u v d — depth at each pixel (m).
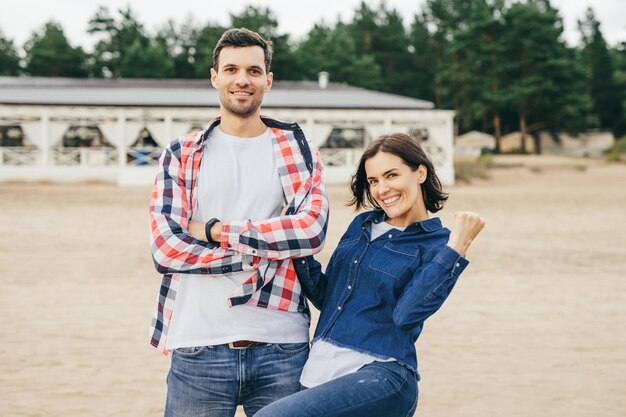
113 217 16.98
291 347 2.80
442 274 2.54
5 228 14.63
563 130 72.69
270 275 2.73
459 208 20.47
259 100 2.80
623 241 13.98
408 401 2.59
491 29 73.31
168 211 2.73
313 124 30.88
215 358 2.73
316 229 2.72
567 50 72.06
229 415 2.79
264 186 2.82
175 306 2.78
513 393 5.20
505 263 11.29
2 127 34.25
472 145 72.81
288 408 2.41
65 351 6.23
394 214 2.78
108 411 4.76
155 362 5.95
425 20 102.62
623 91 84.19
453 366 5.88
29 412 4.72
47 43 86.25
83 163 30.80
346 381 2.50
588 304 8.38
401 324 2.55
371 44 92.06
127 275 9.95
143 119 30.67
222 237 2.64
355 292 2.74
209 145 2.84
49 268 10.38
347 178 31.19
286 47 77.50
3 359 5.97
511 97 66.31
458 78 75.12
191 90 35.38
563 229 15.91
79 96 32.12
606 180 36.28
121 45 88.81
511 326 7.28
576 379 5.55
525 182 34.72
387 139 2.77
